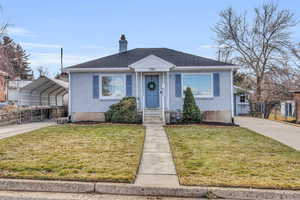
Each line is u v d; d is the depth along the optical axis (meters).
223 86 13.55
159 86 13.93
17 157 5.67
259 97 23.81
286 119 18.41
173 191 3.97
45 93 18.39
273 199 3.78
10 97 25.58
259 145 7.17
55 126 11.40
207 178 4.32
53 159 5.50
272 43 24.48
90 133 9.19
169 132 9.60
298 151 6.43
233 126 11.72
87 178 4.29
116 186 4.07
